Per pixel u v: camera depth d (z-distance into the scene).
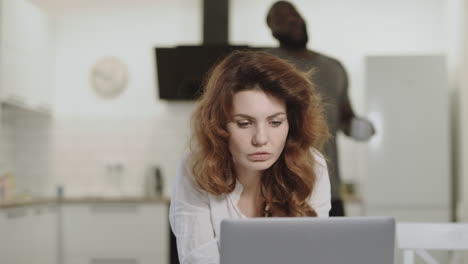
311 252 0.87
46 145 4.92
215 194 1.18
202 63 4.52
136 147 4.89
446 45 4.58
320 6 4.82
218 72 1.12
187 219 1.19
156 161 4.86
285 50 2.53
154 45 4.94
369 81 4.14
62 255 4.30
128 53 4.95
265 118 1.06
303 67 2.47
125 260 4.26
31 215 3.81
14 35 4.09
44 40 4.71
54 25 4.99
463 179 4.03
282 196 1.26
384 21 4.79
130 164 4.88
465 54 3.98
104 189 4.87
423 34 4.76
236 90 1.07
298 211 1.24
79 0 4.99
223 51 4.48
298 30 2.50
